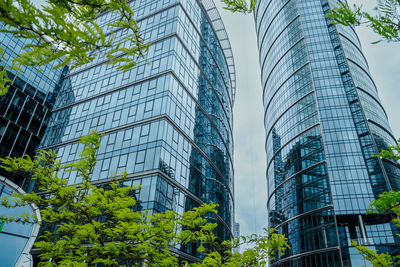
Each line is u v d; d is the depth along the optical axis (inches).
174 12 1683.1
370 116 2129.7
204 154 1594.5
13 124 1653.5
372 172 1867.6
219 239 1572.3
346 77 2337.6
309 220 1919.3
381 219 1696.6
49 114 1897.1
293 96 2593.5
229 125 2440.9
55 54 77.2
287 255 1991.9
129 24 92.4
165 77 1408.7
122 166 1217.4
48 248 371.2
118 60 92.4
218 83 2170.3
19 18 68.6
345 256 1648.6
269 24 3575.3
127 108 1419.8
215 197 1612.9
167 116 1286.9
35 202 399.5
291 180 2257.6
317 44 2623.0
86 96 1635.1
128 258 407.2
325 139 2076.8
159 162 1143.0
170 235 426.6
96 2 81.3
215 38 2396.7
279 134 2679.6
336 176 1908.2
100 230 393.4
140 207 1047.0
